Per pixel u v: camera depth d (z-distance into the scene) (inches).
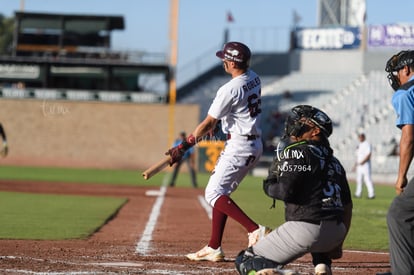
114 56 4532.5
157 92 4608.8
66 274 761.6
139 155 4564.5
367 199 2541.8
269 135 4512.8
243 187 2992.1
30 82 4675.2
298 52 5290.4
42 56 4544.8
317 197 630.5
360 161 2573.8
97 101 4569.4
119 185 2883.9
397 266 662.5
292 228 633.0
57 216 1546.5
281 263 644.7
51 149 4589.1
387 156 4190.5
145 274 780.0
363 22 5017.2
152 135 4554.6
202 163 4202.8
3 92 4586.6
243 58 895.1
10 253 927.0
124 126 4564.5
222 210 895.1
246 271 636.7
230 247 1080.2
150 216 1608.0
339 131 4522.6
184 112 4532.5
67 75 4559.5
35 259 873.5
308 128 653.3
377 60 5142.7
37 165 4589.1
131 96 4589.1
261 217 1651.1
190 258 911.7
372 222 1603.1
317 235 629.3
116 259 901.8
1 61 4512.8
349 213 670.5
